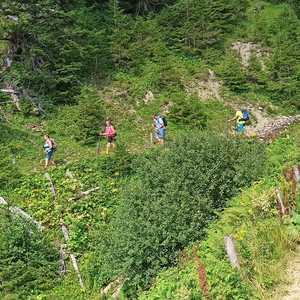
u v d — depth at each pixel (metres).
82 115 26.86
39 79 28.42
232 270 11.68
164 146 17.97
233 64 34.00
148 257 14.02
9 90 27.83
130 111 29.59
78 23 31.92
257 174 15.94
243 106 32.28
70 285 15.98
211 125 29.70
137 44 33.69
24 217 18.09
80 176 22.14
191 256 13.34
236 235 12.74
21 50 29.53
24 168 22.88
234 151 16.58
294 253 13.14
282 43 37.66
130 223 14.45
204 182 15.45
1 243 16.70
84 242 17.69
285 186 14.95
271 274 12.13
